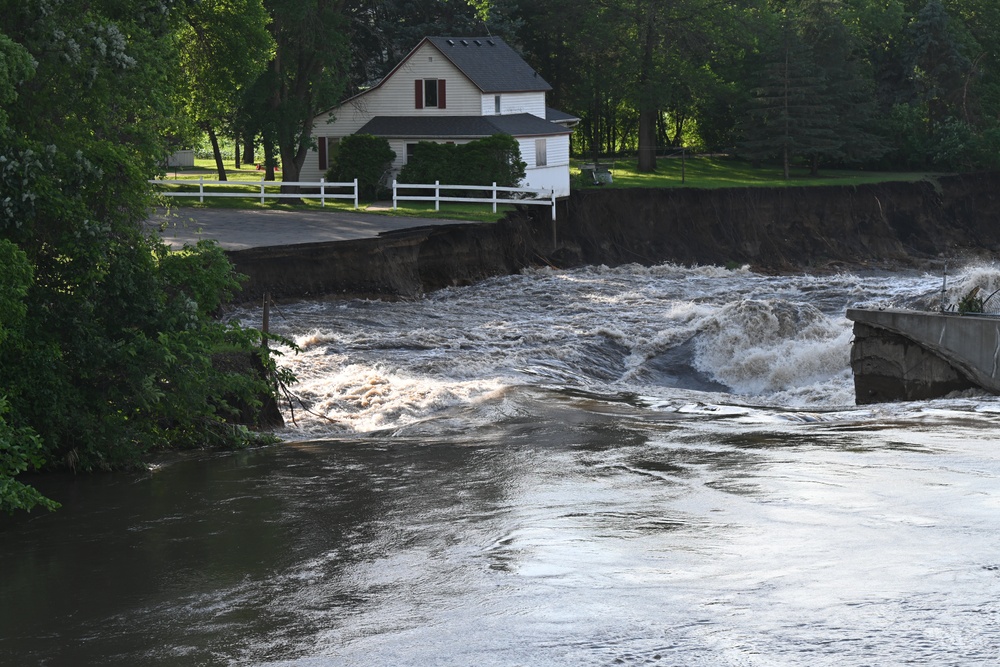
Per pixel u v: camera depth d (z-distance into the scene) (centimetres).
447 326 3269
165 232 3734
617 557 1101
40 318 1703
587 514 1292
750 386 2852
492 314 3547
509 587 1011
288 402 2252
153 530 1311
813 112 7306
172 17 2203
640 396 2383
